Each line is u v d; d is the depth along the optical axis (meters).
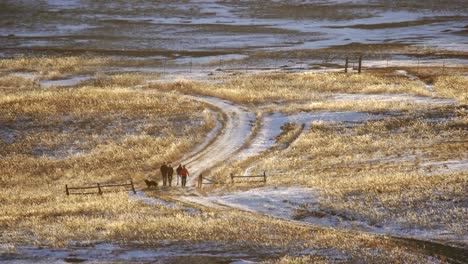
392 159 157.88
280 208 115.06
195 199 125.88
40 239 90.00
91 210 113.12
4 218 107.81
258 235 91.44
